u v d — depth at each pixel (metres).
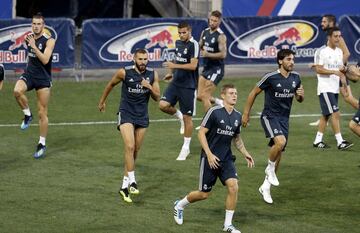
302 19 66.50
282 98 38.59
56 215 35.75
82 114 56.38
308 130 52.81
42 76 45.09
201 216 36.16
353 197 39.12
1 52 62.47
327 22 50.34
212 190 39.91
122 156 46.19
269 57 66.50
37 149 45.75
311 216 36.44
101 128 52.78
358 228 34.91
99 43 63.59
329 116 49.00
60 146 48.25
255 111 57.81
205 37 51.22
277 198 39.03
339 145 47.94
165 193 39.41
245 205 37.91
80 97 60.75
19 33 62.41
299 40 66.75
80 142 49.19
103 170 43.25
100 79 66.19
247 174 42.78
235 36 65.56
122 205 37.41
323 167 44.19
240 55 66.00
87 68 63.91
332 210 37.28
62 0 89.00
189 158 45.97
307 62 67.25
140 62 37.94
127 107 38.62
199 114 56.84
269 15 70.88
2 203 37.31
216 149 33.91
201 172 34.09
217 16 50.75
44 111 45.56
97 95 61.38
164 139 50.16
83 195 38.81
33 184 40.50
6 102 58.91
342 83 47.62
